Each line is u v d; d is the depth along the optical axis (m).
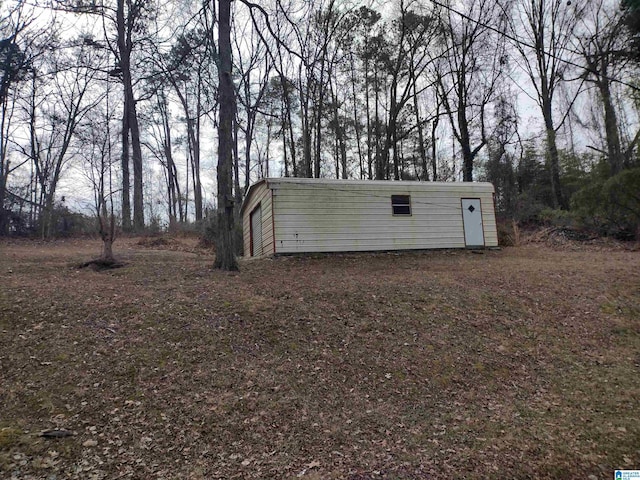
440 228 16.98
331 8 21.16
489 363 6.93
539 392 6.19
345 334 7.45
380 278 10.81
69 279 9.55
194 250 17.89
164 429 4.73
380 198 16.23
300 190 15.30
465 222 17.39
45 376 5.48
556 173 25.48
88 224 23.83
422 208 16.81
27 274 9.93
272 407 5.31
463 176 28.03
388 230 16.20
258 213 16.88
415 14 26.06
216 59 10.67
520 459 4.51
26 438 4.32
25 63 21.23
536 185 27.67
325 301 8.73
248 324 7.43
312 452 4.54
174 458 4.30
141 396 5.28
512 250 17.62
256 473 4.13
